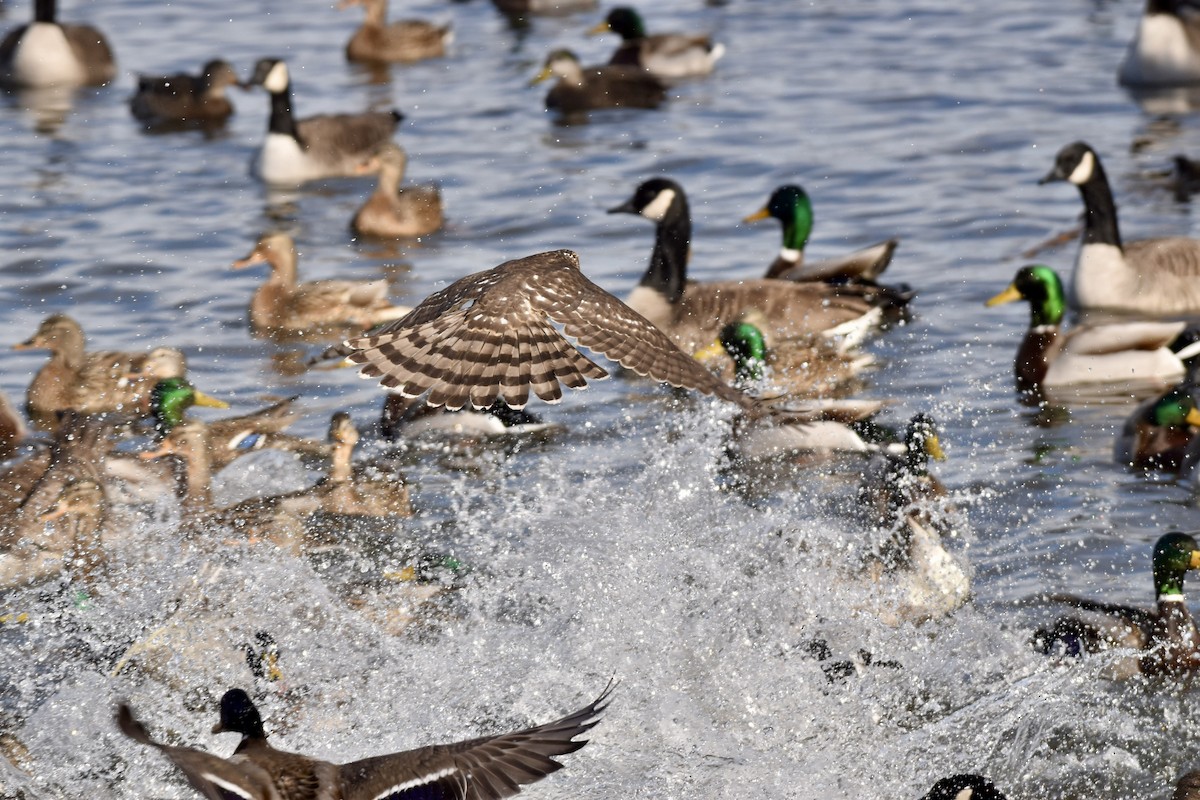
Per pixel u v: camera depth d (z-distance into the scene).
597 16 39.19
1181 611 12.88
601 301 6.63
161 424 17.08
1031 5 38.12
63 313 20.17
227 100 31.17
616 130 29.28
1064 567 13.98
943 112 29.58
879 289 20.55
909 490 14.12
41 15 34.03
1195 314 21.47
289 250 20.19
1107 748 11.84
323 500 14.88
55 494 14.73
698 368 6.59
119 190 25.89
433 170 27.03
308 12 39.31
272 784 6.88
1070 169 21.36
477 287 6.61
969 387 18.39
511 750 6.95
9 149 28.30
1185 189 25.19
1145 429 16.05
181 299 20.97
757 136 28.47
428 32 35.38
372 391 18.25
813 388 18.52
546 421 17.34
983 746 11.88
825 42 35.44
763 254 23.70
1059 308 18.64
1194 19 31.83
